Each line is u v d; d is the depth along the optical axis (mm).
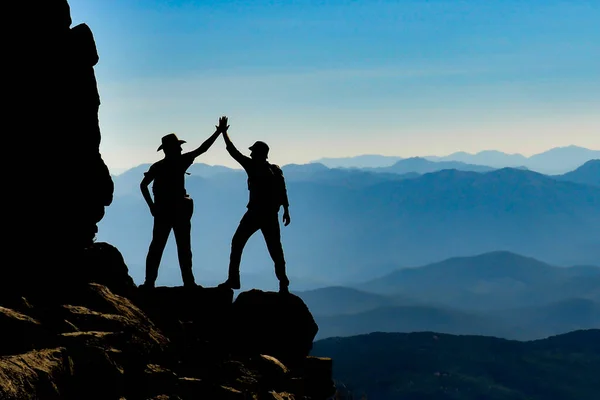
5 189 16359
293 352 20859
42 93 17750
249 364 18062
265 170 21406
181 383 14703
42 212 17344
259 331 20516
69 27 19438
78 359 12648
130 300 18203
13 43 17062
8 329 12477
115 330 14750
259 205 21359
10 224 16344
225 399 15180
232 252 21484
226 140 21031
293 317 21156
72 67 18844
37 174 17344
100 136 20000
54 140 18016
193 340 18047
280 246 21750
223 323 20109
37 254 16891
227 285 21172
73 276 17141
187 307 19953
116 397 12891
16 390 10750
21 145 17000
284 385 18391
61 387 11789
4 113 16641
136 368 14117
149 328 16078
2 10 16812
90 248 18922
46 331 12922
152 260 20094
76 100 18844
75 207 18531
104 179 19812
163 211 20000
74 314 14625
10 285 15258
